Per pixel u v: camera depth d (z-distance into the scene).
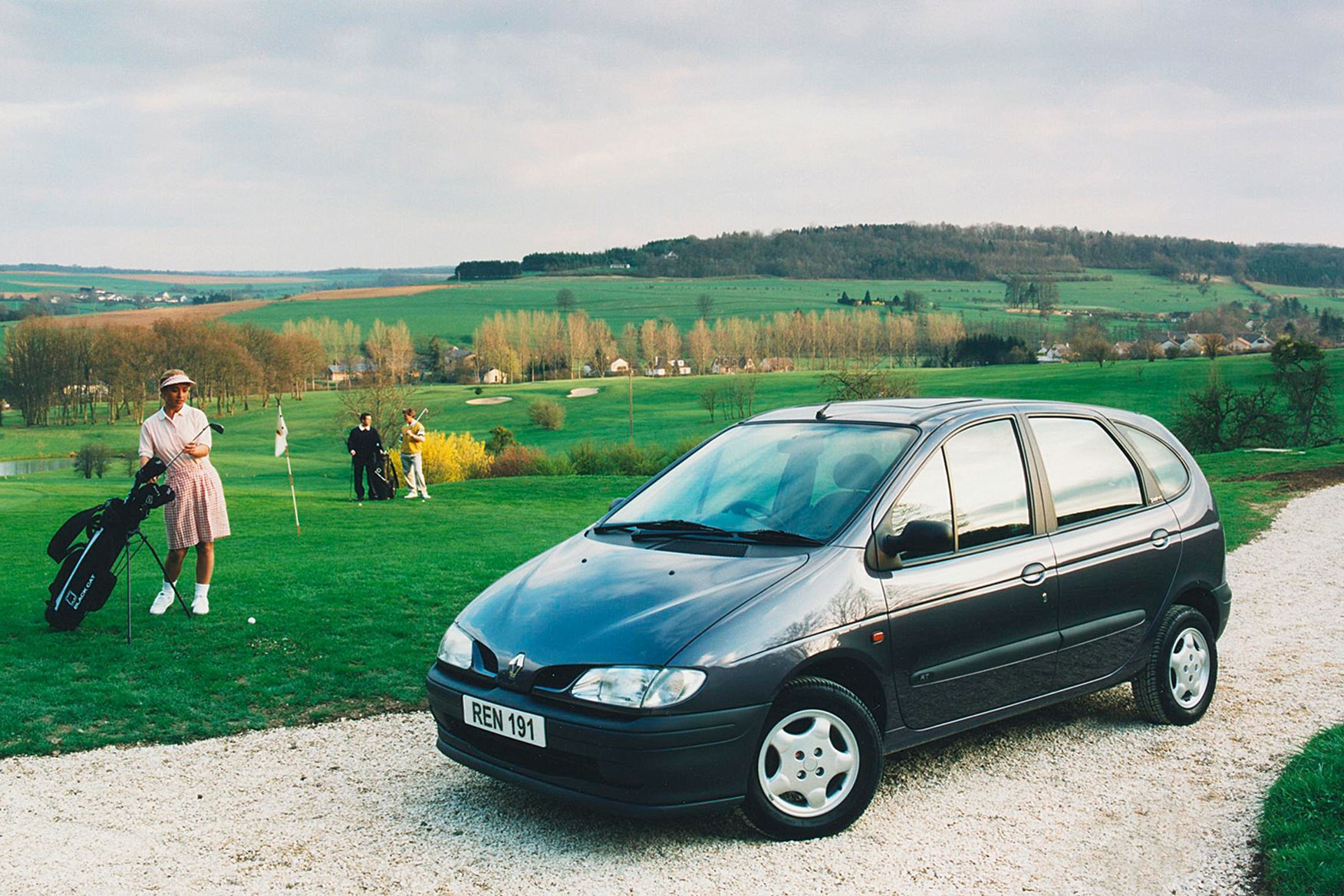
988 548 4.95
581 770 4.08
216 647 7.70
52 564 13.05
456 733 4.59
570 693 4.07
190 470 8.51
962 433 5.18
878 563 4.56
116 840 4.36
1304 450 30.95
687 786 3.97
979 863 4.02
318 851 4.22
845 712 4.32
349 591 9.84
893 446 5.05
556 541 16.34
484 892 3.81
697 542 4.88
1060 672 5.19
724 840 4.27
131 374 123.06
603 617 4.30
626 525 5.31
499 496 28.27
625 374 192.38
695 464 5.70
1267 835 4.06
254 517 20.53
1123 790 4.75
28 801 4.85
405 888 3.86
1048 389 106.44
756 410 119.12
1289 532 13.80
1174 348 137.75
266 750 5.57
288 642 7.82
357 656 7.44
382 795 4.88
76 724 5.99
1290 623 8.18
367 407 78.56
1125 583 5.46
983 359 185.25
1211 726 5.66
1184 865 3.96
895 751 4.60
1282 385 64.38
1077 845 4.18
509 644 4.35
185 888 3.88
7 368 120.12
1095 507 5.51
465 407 128.62
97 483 40.03
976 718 4.86
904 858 4.06
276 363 141.75
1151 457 6.02
